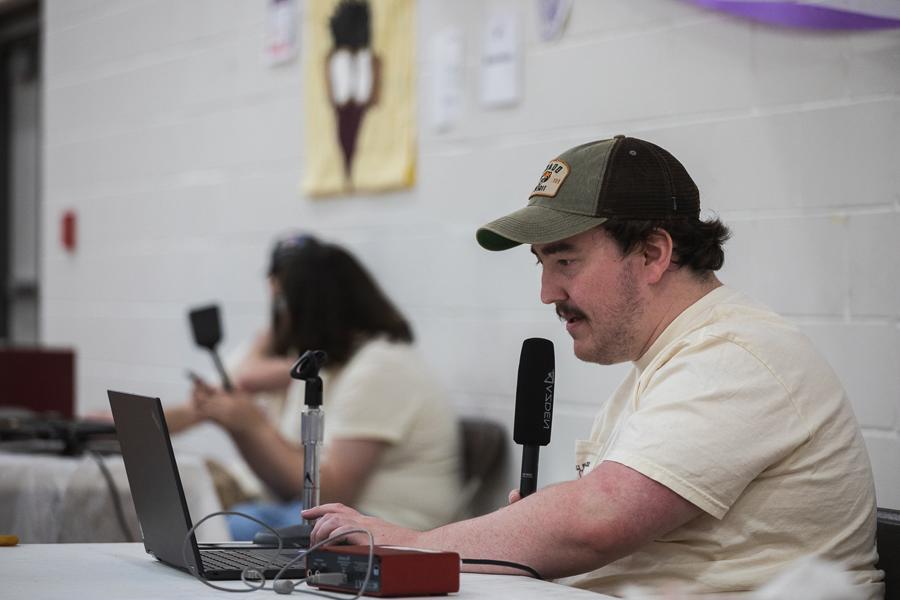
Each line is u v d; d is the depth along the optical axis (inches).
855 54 124.1
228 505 179.3
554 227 87.6
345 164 204.5
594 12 157.9
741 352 84.0
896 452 120.3
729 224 137.3
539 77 167.2
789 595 72.1
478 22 177.8
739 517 83.4
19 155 336.5
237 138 234.2
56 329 299.9
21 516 146.2
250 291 230.4
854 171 124.4
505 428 172.1
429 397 169.5
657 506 80.9
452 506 170.7
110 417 186.5
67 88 297.1
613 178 88.2
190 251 248.5
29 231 332.2
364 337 170.1
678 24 145.2
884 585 88.8
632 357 91.1
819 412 84.2
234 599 69.2
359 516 86.5
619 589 86.8
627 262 89.0
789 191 131.0
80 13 292.2
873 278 122.5
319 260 170.6
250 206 230.4
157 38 260.8
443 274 184.5
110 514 145.5
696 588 83.1
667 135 146.7
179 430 187.0
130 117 270.7
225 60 237.8
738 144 137.0
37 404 202.5
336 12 206.5
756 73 135.1
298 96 216.8
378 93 197.0
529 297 168.9
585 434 159.2
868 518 86.4
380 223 197.8
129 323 269.9
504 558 82.0
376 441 164.7
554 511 82.3
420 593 69.7
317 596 70.1
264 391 203.9
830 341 126.6
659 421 82.7
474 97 178.5
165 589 72.7
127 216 271.3
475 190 178.4
